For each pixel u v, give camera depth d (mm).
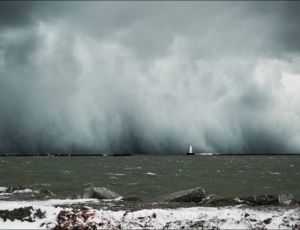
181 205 24688
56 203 25578
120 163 175375
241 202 26156
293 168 120000
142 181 66250
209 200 27078
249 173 92750
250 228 15633
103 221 17062
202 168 122438
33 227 16109
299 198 42094
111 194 32281
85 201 26984
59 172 93812
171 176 80938
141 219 17375
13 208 19109
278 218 17188
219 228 15703
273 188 53281
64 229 15938
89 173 91000
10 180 67125
